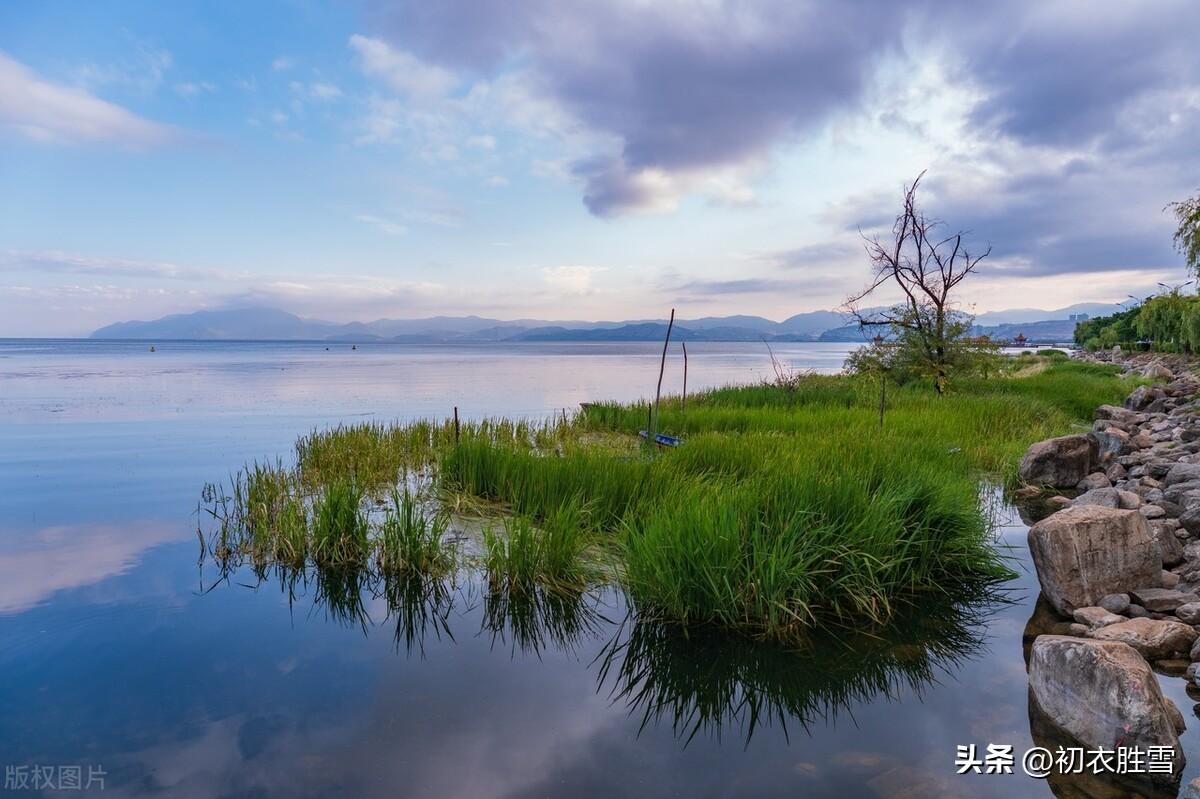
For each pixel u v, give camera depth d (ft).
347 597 20.98
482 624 19.10
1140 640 15.65
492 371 156.97
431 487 32.58
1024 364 128.36
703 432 41.19
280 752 12.76
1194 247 60.95
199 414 67.92
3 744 13.03
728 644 17.35
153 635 18.22
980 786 11.57
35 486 36.14
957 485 24.94
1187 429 42.83
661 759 12.65
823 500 20.84
